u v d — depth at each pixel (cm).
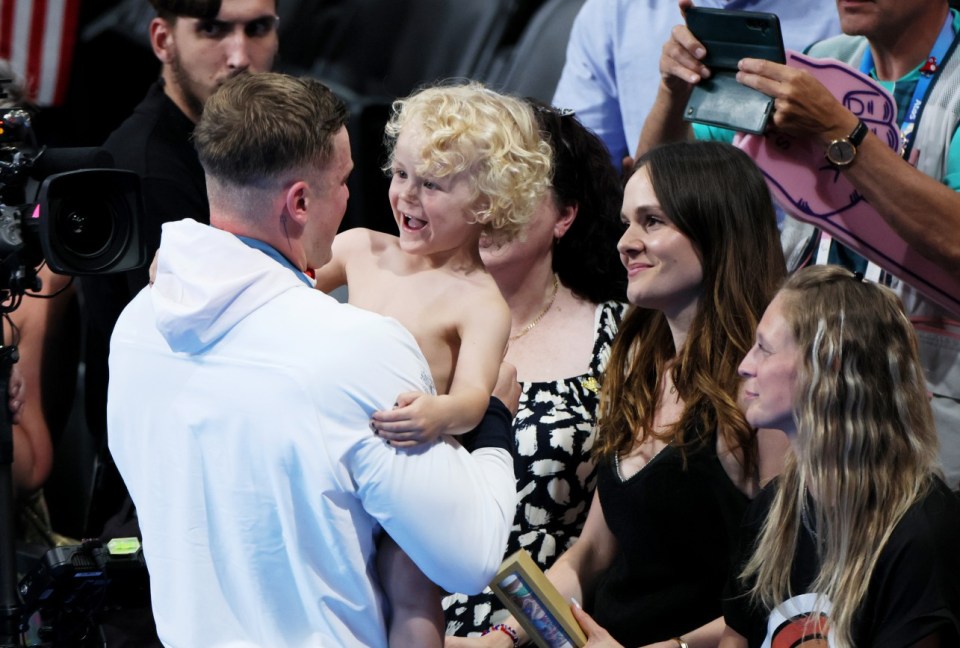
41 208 827
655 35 1340
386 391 637
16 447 1240
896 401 714
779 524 761
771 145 1014
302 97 670
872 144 979
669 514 884
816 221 1027
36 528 1302
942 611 673
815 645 727
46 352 1269
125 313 704
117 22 1639
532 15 1445
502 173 733
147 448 677
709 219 888
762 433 848
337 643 659
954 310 1023
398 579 677
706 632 878
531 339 1055
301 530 642
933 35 1080
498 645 927
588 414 1011
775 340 748
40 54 1636
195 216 1261
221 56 1253
